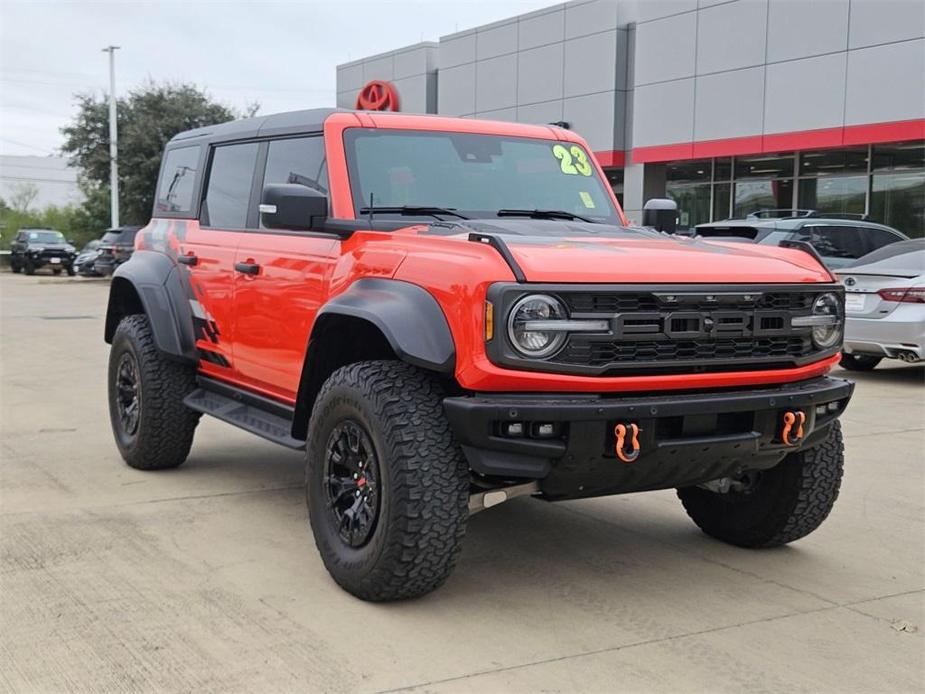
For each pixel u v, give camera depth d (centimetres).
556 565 457
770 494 461
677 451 372
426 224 452
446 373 366
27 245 3866
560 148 540
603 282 364
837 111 1805
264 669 336
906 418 827
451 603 403
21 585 415
